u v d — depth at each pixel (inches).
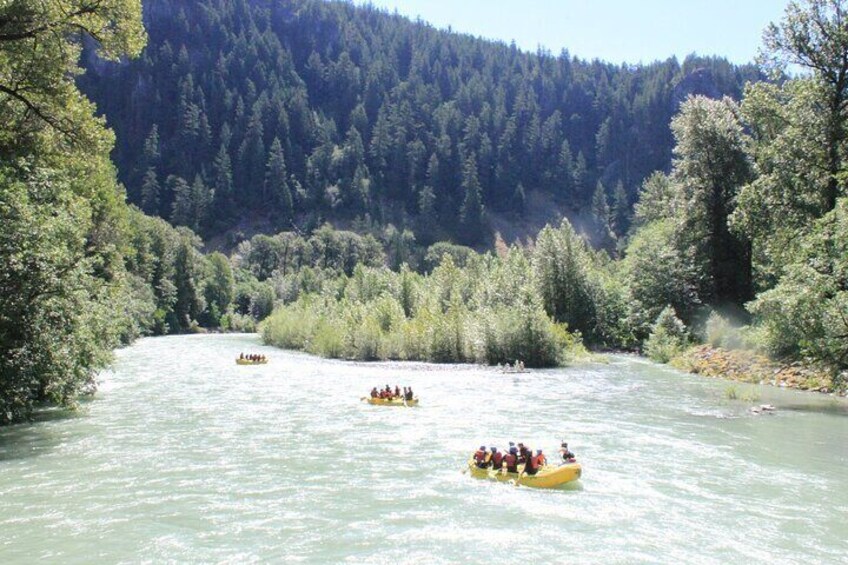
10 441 874.1
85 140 989.8
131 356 2363.4
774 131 1732.3
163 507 598.9
